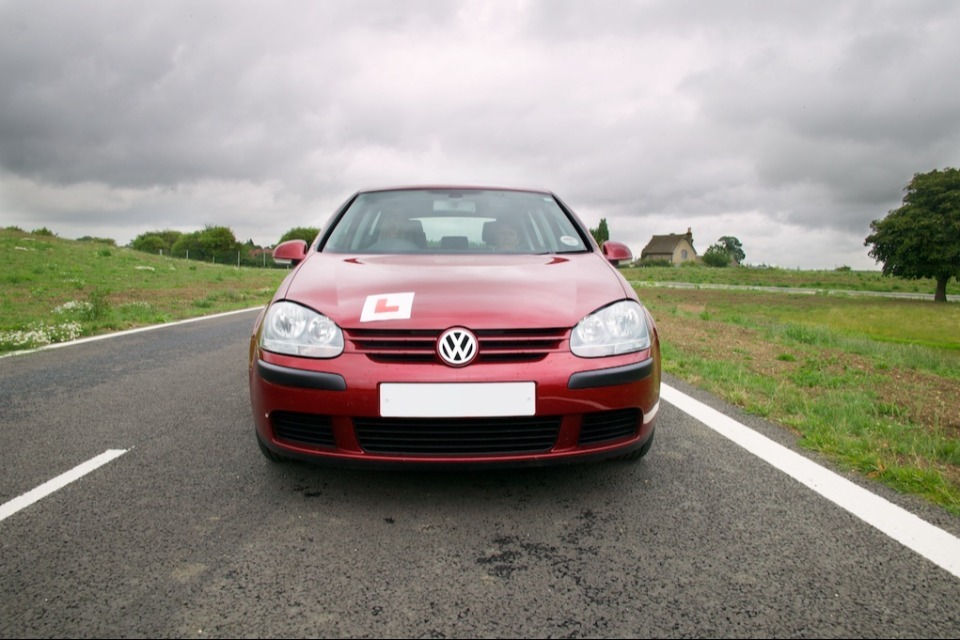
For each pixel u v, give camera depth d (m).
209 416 3.98
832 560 2.08
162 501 2.58
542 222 3.79
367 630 1.69
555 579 1.96
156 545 2.19
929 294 53.16
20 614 1.76
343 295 2.61
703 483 2.77
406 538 2.24
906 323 28.27
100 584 1.93
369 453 2.38
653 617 1.75
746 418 3.89
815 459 3.10
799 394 4.64
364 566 2.04
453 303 2.48
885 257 51.81
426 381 2.31
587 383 2.39
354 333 2.42
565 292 2.66
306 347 2.45
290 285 2.84
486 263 3.08
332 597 1.86
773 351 7.50
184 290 18.28
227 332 8.62
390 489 2.70
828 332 11.15
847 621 1.73
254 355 2.66
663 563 2.06
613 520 2.39
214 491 2.69
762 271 77.06
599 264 3.18
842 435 3.42
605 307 2.59
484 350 2.36
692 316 15.23
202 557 2.10
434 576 1.98
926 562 2.06
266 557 2.10
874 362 6.99
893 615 1.76
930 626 1.71
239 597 1.86
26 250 24.58
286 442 2.50
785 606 1.81
